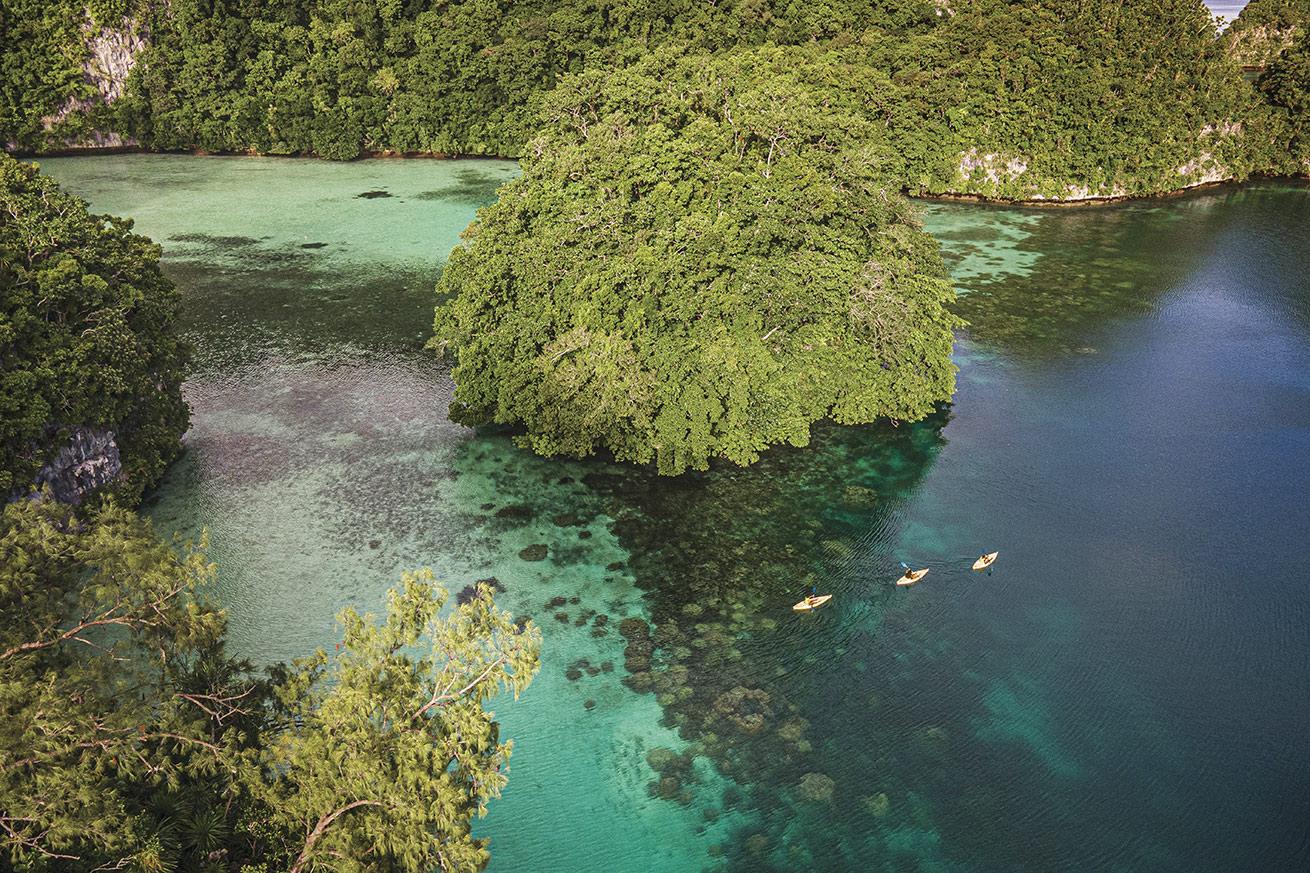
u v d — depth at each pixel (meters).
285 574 43.00
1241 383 62.53
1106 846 30.58
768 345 53.81
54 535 25.84
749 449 51.75
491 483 50.78
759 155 60.56
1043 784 32.88
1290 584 43.03
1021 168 104.50
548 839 30.72
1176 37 105.81
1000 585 43.06
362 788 22.59
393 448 54.12
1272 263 85.12
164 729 23.59
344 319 73.06
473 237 57.38
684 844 30.59
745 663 38.38
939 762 33.75
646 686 37.12
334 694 23.67
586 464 52.78
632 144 58.62
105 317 46.09
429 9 132.12
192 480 50.31
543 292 53.09
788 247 55.16
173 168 122.31
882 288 54.16
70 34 123.81
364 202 106.31
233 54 127.38
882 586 43.03
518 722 35.34
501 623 25.42
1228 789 32.75
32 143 125.38
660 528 47.12
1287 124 114.88
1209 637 39.88
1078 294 78.31
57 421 43.03
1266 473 51.88
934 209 103.44
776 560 44.78
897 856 30.17
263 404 59.16
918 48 106.94
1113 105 102.12
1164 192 108.00
